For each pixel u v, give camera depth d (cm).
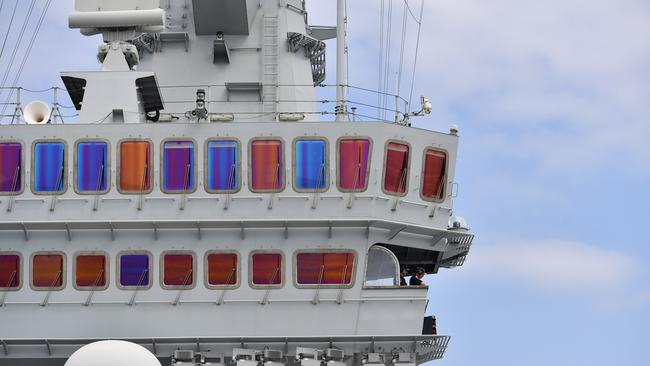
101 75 4503
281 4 4944
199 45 4878
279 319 4206
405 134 4303
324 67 5203
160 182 4250
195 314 4209
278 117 4362
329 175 4259
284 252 4238
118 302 4219
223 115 4303
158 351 4209
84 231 4253
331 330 4206
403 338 4216
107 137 4278
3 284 4244
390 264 4297
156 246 4241
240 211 4238
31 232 4256
